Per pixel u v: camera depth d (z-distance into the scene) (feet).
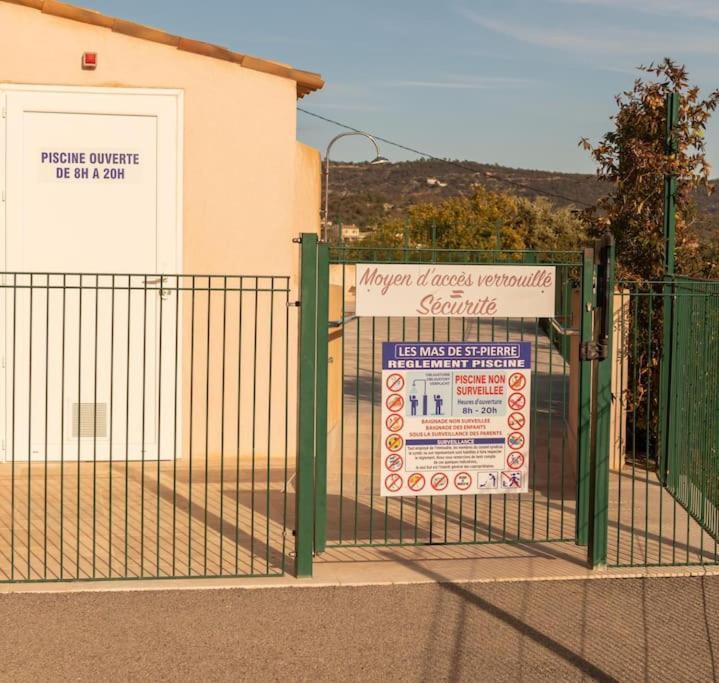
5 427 30.07
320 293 21.35
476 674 16.26
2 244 30.01
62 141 30.12
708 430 24.68
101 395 30.55
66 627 17.90
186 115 30.45
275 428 31.32
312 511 20.58
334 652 17.02
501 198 142.92
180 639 17.46
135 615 18.49
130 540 23.11
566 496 28.35
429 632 17.94
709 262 33.86
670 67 32.32
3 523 24.31
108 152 30.25
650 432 33.04
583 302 22.07
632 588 20.33
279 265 31.04
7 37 29.73
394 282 21.35
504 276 21.53
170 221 30.50
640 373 32.60
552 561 21.98
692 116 32.14
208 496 26.99
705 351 25.07
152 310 30.58
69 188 30.19
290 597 19.54
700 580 20.83
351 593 19.81
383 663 16.62
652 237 32.60
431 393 21.59
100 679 15.87
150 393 30.68
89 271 30.35
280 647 17.19
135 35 30.04
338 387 34.96
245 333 30.99
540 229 135.03
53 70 29.91
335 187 311.47
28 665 16.31
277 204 30.96
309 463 20.47
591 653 17.15
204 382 30.89
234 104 30.63
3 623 18.04
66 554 22.07
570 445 34.65
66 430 30.48
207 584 20.08
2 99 29.84
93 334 30.42
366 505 27.02
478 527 24.88
